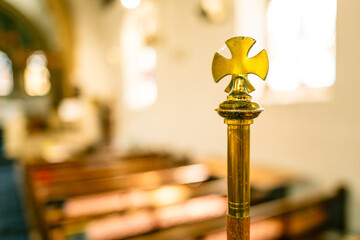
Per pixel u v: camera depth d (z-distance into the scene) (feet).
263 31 12.56
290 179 10.23
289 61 11.68
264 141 11.95
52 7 28.27
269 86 12.34
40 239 7.73
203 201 8.71
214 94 14.10
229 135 2.07
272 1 12.32
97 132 28.84
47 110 31.58
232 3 12.85
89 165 14.15
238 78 2.08
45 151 24.57
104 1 27.35
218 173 12.00
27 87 31.89
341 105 8.99
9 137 27.99
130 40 24.66
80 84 30.07
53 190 8.98
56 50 30.53
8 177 20.43
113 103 27.12
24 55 30.89
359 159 8.56
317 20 10.59
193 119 16.01
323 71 10.36
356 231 8.53
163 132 19.25
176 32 16.93
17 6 29.27
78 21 29.37
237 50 2.07
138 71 24.35
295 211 7.19
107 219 7.04
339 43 8.89
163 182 11.27
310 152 10.09
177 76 17.19
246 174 2.06
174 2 16.90
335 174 9.30
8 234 10.91
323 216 8.22
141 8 21.21
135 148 21.89
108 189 10.08
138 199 8.61
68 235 6.34
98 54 29.07
